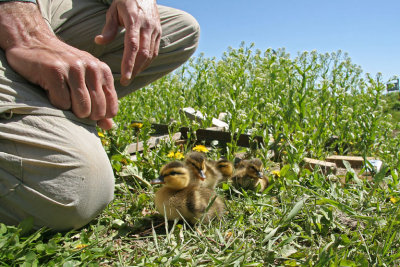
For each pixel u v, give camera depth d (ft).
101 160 1.28
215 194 1.62
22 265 1.01
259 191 1.94
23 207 1.15
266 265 1.19
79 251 1.13
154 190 1.84
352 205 1.69
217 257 1.20
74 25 1.80
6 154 1.10
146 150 2.27
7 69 1.21
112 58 1.96
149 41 1.61
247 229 1.43
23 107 1.13
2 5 1.26
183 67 4.44
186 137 3.09
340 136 3.11
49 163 1.14
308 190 1.69
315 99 3.53
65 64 1.21
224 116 3.76
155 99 3.93
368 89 3.25
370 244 1.30
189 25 2.20
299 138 2.37
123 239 1.36
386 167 1.77
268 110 2.98
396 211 1.53
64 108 1.25
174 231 1.42
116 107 1.40
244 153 2.75
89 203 1.26
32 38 1.28
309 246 1.35
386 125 3.39
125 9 1.53
